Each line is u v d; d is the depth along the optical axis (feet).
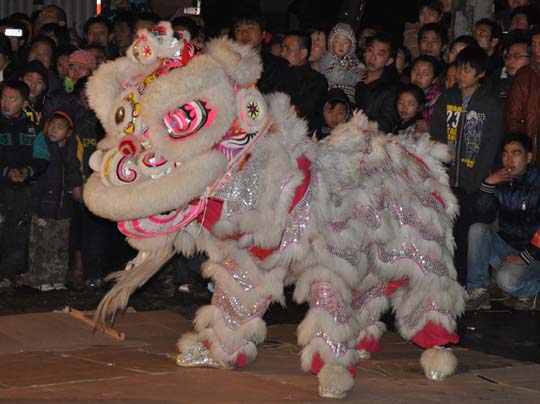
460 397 20.56
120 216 19.33
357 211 20.65
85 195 19.79
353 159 21.16
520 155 33.73
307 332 20.38
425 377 22.39
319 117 35.19
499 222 34.63
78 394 19.66
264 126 20.21
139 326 27.22
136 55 19.92
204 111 19.15
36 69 35.50
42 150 34.04
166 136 19.07
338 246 20.31
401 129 34.76
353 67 37.27
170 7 50.80
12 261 34.04
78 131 34.58
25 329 25.93
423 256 21.36
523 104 35.12
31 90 35.40
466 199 34.40
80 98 35.06
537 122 35.09
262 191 20.01
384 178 21.24
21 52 41.29
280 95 20.90
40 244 34.65
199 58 19.29
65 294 33.88
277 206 19.99
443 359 22.04
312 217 20.13
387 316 30.83
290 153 20.38
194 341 22.70
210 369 22.34
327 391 19.97
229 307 21.62
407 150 22.47
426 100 36.65
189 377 21.47
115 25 43.19
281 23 63.21
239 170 20.04
